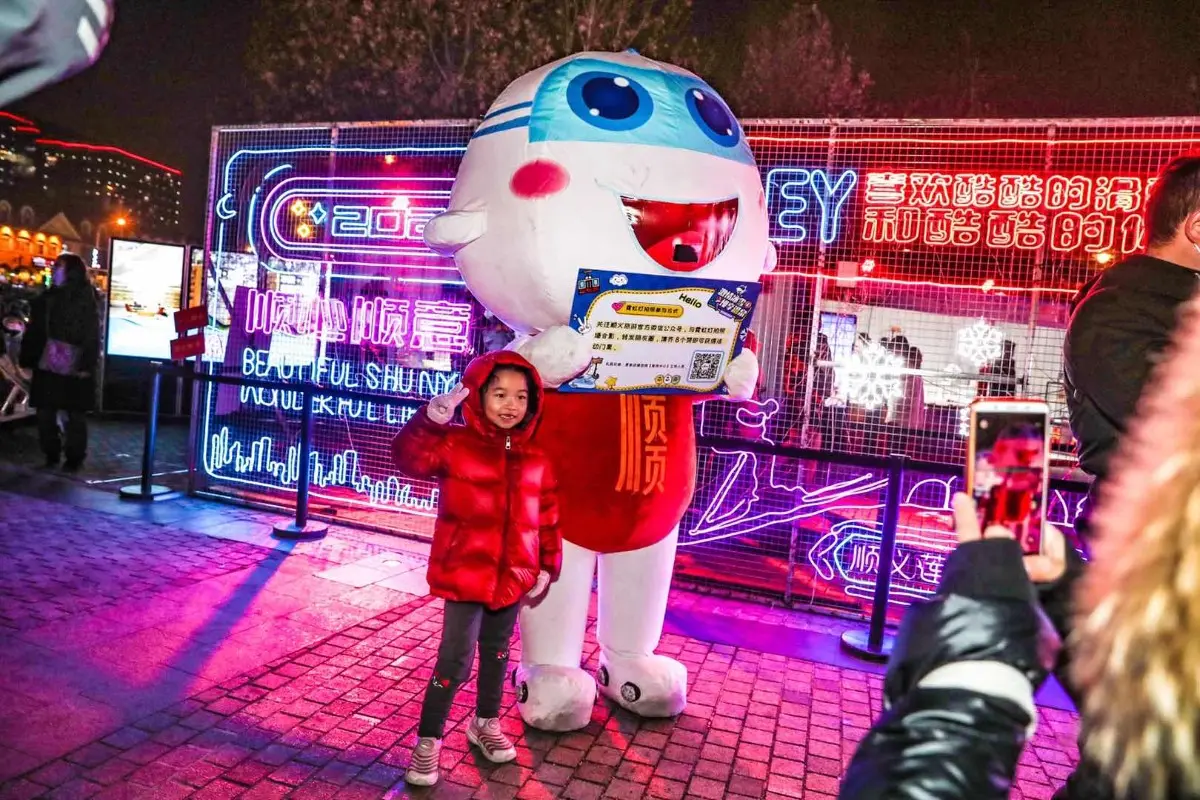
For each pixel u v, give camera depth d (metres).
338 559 5.91
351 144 6.87
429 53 11.59
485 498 3.15
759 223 3.46
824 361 6.23
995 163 5.86
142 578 5.24
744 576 6.11
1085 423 2.44
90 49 0.93
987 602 1.03
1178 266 2.39
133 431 10.66
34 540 5.83
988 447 1.21
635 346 3.31
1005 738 0.95
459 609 3.16
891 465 4.71
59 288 8.02
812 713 4.11
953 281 6.20
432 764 3.22
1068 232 5.74
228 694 3.83
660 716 3.88
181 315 6.78
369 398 5.98
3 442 9.24
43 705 3.59
